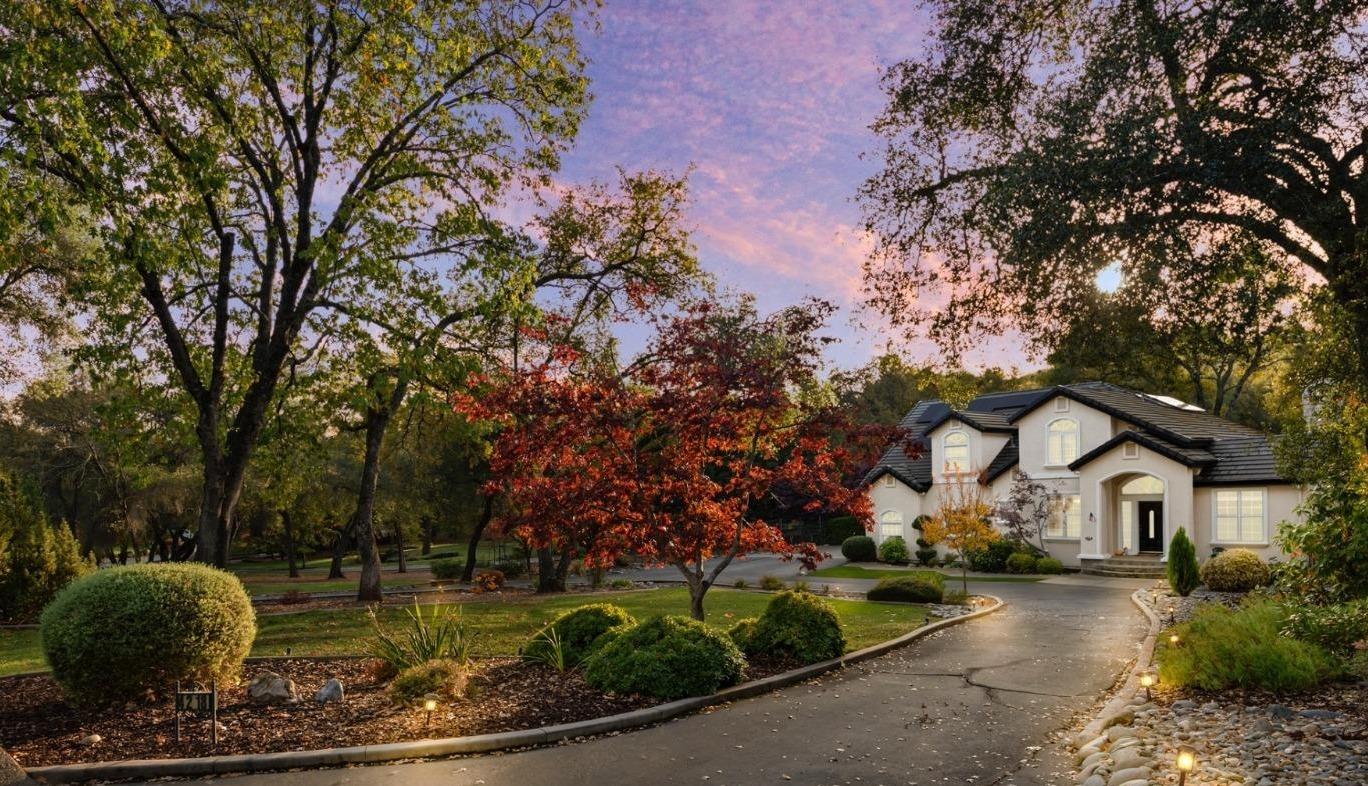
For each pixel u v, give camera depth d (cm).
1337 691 848
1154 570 2842
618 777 663
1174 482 2861
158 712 868
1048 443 3281
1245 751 651
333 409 2255
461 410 1187
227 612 932
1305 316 1045
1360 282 862
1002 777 657
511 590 2616
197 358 1911
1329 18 835
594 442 1173
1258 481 2672
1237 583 2088
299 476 2644
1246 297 954
